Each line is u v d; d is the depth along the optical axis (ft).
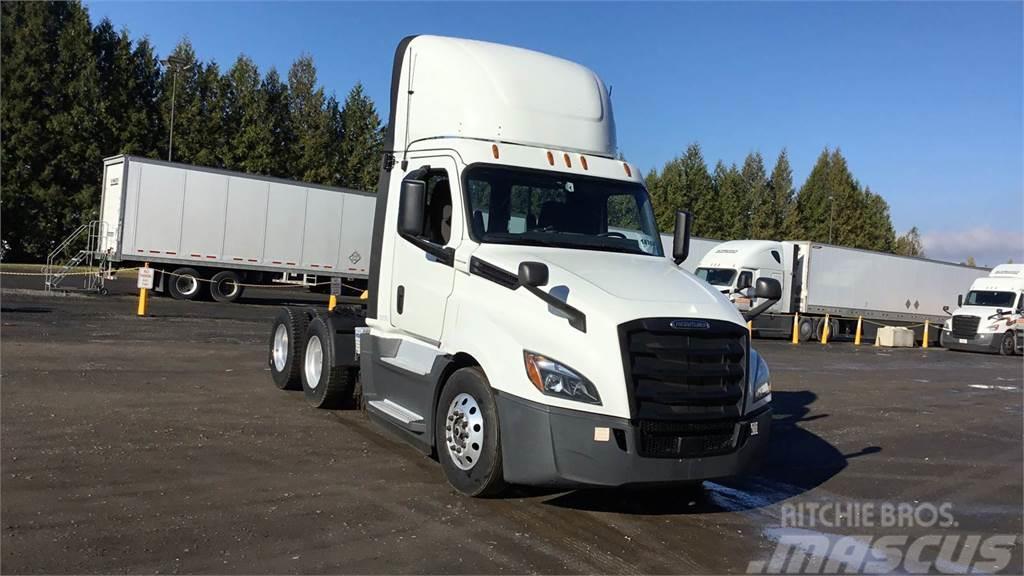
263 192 85.46
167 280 82.12
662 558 16.81
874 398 45.06
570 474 17.12
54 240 146.51
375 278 25.14
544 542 17.17
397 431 22.70
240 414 27.78
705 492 22.29
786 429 33.58
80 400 28.04
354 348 28.63
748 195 231.50
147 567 14.58
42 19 144.36
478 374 19.24
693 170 215.51
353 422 27.66
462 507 19.07
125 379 32.53
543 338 17.75
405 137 24.48
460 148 21.68
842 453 29.25
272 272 88.22
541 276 17.62
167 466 21.02
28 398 27.71
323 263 89.81
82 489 18.75
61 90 147.13
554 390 17.29
